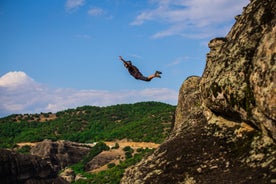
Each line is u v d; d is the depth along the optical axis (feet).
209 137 53.78
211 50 60.59
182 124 65.16
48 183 291.99
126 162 398.83
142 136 522.47
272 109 39.63
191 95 83.92
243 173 43.24
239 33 51.34
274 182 38.47
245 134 49.06
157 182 51.83
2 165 252.42
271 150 43.39
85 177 386.93
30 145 601.21
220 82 49.85
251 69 44.93
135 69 51.52
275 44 40.60
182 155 53.72
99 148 473.26
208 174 47.42
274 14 46.14
